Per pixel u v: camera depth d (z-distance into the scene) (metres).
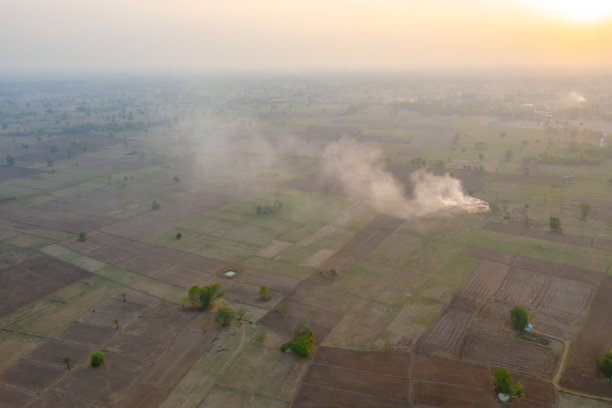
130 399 55.88
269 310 76.62
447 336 68.19
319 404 54.41
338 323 72.38
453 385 57.16
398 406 53.66
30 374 61.25
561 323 71.06
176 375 60.28
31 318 75.69
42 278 90.38
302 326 67.69
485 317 73.31
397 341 67.12
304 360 62.97
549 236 106.50
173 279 89.25
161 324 72.88
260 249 103.94
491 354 63.59
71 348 67.06
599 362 58.31
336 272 90.75
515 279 86.19
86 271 93.38
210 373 60.53
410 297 80.31
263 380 59.03
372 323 72.25
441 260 95.25
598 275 86.56
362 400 54.88
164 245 107.06
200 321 73.31
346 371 60.47
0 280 89.44
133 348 66.56
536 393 55.41
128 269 94.12
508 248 100.31
